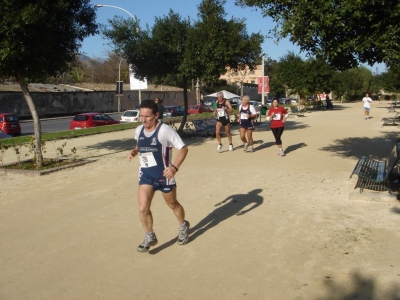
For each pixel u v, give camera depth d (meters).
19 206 7.52
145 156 5.09
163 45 16.72
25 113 45.56
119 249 5.48
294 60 37.94
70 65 12.41
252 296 4.19
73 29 11.02
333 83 45.00
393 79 43.38
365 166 8.17
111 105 58.56
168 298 4.20
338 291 4.25
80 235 6.00
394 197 7.35
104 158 12.70
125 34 17.02
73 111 52.25
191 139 17.36
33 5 9.65
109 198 7.96
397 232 5.85
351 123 25.06
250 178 9.52
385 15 8.00
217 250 5.38
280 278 4.57
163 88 70.44
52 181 9.52
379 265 4.82
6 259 5.22
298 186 8.68
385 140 16.16
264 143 15.67
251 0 9.57
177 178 9.59
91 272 4.82
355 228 6.05
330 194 7.98
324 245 5.45
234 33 16.58
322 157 12.29
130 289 4.40
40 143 11.05
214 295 4.23
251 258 5.11
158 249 5.45
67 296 4.28
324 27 8.33
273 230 6.05
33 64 10.51
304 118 30.06
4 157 13.37
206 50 16.02
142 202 5.07
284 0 9.03
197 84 55.75
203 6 17.09
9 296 4.30
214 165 11.21
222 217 6.69
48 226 6.42
